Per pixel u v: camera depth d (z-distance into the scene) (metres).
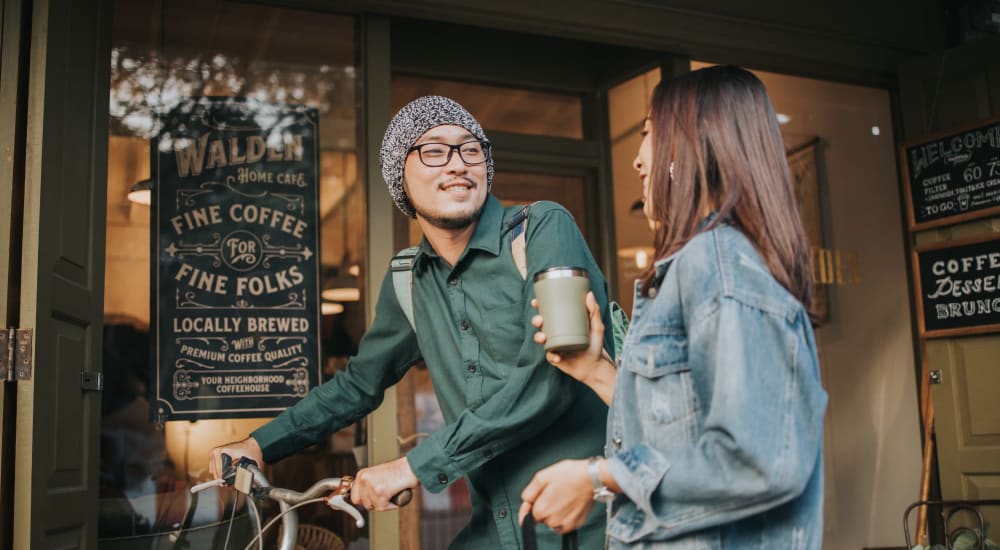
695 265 1.04
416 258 1.63
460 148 1.52
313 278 3.21
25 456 2.11
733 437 0.95
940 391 3.75
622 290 4.18
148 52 3.16
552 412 1.41
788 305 1.01
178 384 3.03
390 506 1.38
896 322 4.25
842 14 4.03
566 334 1.19
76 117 2.52
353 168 3.31
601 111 4.30
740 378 0.96
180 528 2.97
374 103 3.33
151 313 3.04
